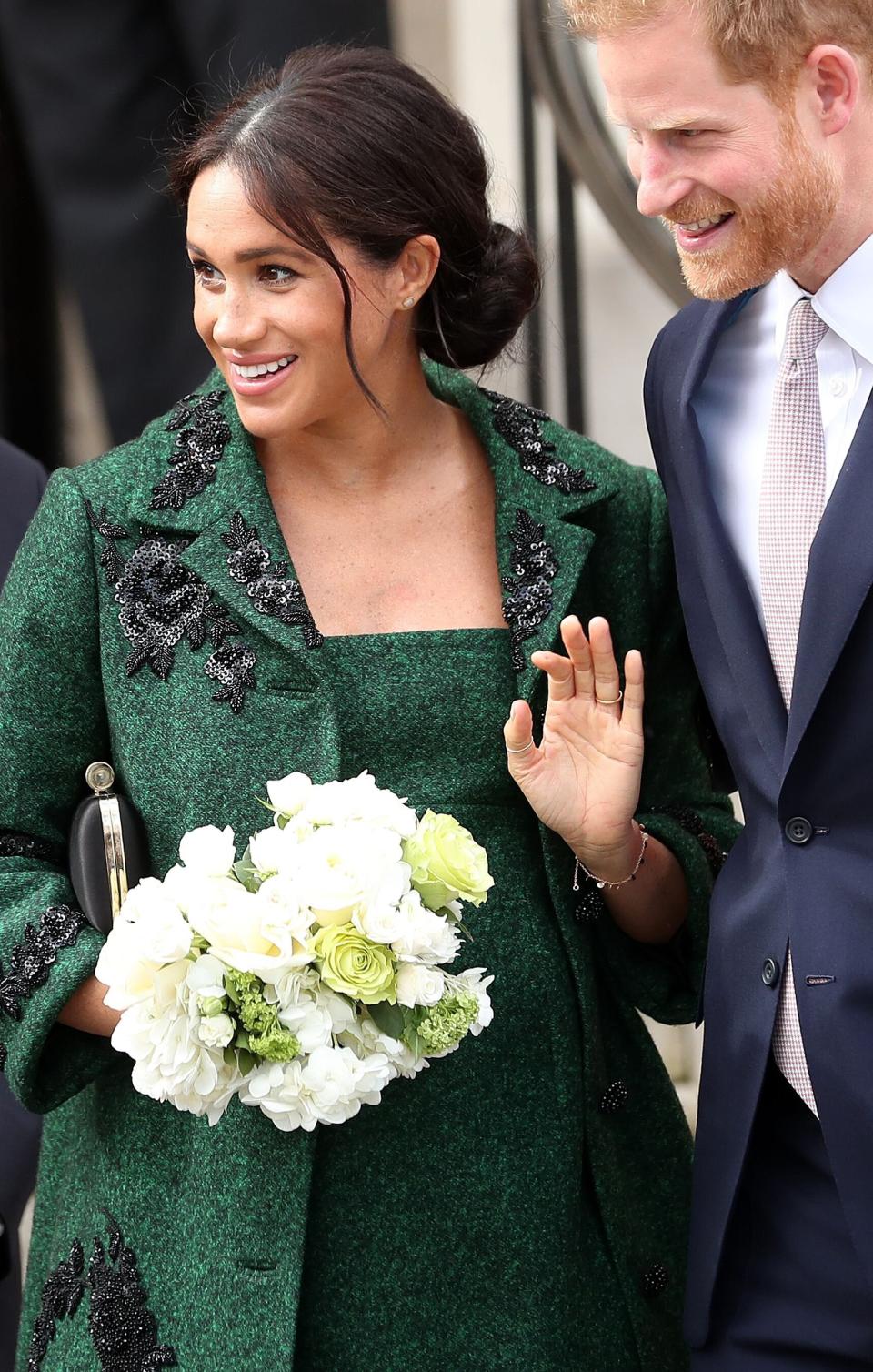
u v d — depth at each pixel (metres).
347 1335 9.72
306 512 10.34
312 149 9.44
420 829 9.11
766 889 9.59
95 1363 9.68
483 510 10.57
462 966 9.95
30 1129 11.78
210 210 9.43
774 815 9.62
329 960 8.72
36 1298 10.41
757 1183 9.89
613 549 10.73
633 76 8.67
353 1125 9.77
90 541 10.02
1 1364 12.51
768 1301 9.80
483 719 10.07
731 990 9.73
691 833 10.84
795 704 9.23
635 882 10.41
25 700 9.95
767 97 8.64
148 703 9.90
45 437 18.83
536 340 17.31
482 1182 9.88
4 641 10.01
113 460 10.27
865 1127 9.09
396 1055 8.98
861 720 9.14
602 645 9.98
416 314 10.40
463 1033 9.03
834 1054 9.12
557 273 19.00
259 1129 9.56
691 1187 10.84
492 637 10.16
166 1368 9.52
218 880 8.90
